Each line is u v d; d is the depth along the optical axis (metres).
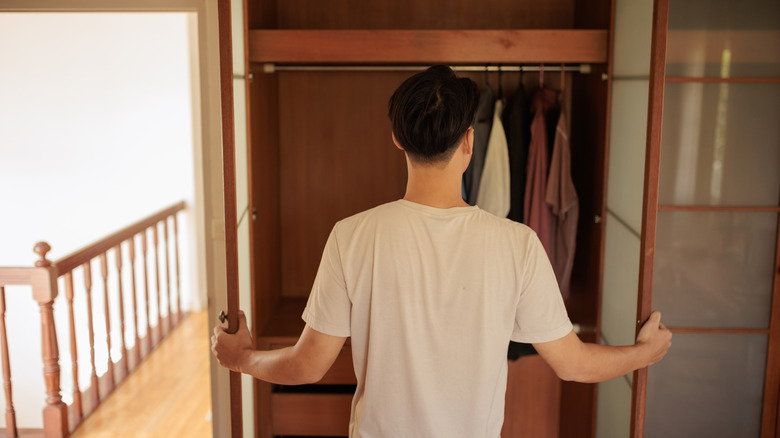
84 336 5.02
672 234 2.22
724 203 2.21
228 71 1.42
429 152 1.14
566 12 2.74
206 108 2.47
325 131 2.82
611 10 2.18
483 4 2.74
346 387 2.64
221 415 2.60
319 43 2.17
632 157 1.94
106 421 3.31
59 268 3.09
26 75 4.84
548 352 1.20
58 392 3.09
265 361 1.32
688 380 2.28
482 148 2.38
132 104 4.87
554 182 2.34
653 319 1.47
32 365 5.00
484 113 2.38
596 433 2.36
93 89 4.86
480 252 1.13
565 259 2.41
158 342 4.38
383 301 1.14
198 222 4.99
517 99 2.38
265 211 2.48
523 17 2.74
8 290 4.91
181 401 3.54
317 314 1.20
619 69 2.12
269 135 2.56
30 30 4.79
